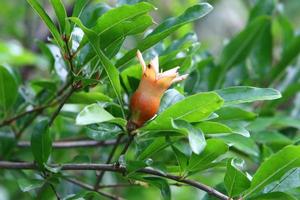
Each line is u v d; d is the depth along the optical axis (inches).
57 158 52.4
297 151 39.8
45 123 42.4
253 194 40.6
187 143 41.8
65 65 47.0
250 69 53.1
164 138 41.1
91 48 41.2
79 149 51.4
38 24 68.0
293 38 52.9
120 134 42.5
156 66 40.3
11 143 47.3
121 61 41.4
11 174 47.0
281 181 41.3
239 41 49.9
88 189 44.9
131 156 50.4
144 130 40.2
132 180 41.4
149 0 43.1
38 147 42.3
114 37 40.6
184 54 44.3
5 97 46.4
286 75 52.8
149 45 41.1
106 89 43.8
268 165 40.2
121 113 41.3
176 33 52.7
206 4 40.9
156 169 41.1
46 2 68.9
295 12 83.4
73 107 54.1
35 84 46.3
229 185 40.4
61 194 46.9
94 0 53.5
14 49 60.7
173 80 40.3
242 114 42.6
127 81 41.9
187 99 39.1
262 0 52.2
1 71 45.8
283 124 48.5
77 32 41.6
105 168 41.3
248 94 40.6
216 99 39.0
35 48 67.5
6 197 56.9
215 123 39.8
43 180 42.4
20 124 48.1
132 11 39.9
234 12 100.3
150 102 40.3
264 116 50.0
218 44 93.4
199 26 95.9
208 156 40.7
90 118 38.5
